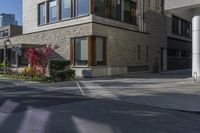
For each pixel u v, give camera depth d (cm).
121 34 2573
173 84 1705
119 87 1584
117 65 2517
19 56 2942
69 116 861
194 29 1678
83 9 2409
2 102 1106
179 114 916
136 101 1133
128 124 767
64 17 2598
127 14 2784
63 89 1522
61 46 2533
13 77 2216
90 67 2253
